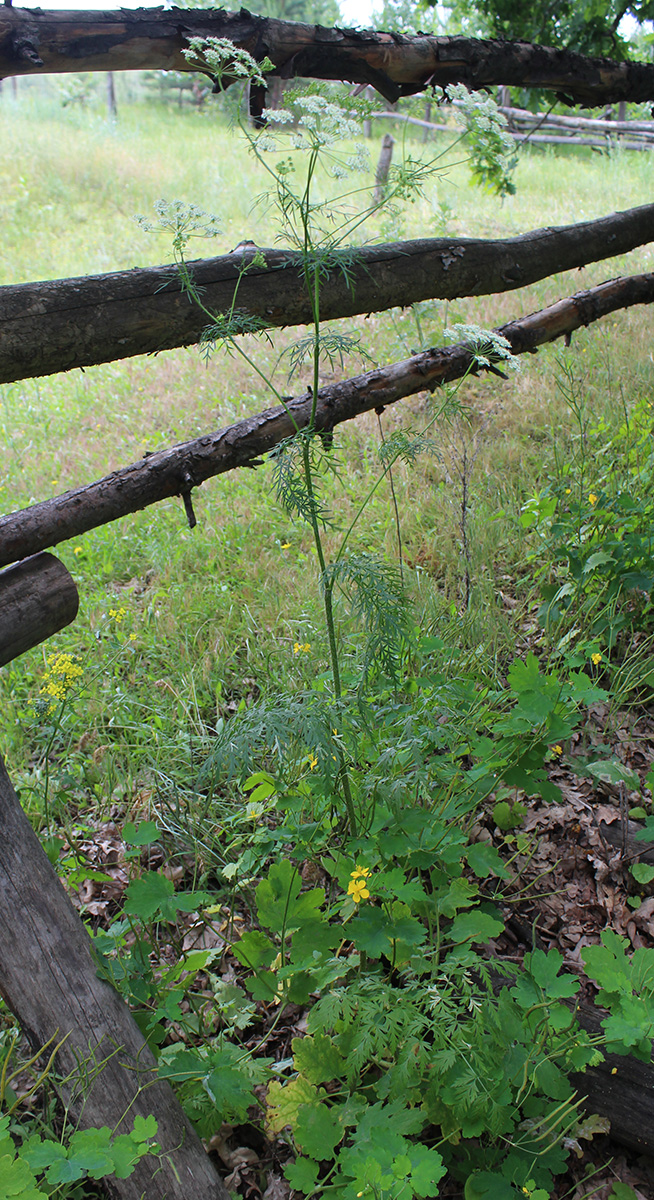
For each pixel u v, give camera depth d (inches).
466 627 139.2
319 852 106.2
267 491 200.5
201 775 78.2
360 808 91.4
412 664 122.6
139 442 244.8
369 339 283.7
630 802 114.0
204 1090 79.2
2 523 108.4
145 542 189.9
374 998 78.0
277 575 169.8
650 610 140.6
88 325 102.6
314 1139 72.0
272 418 128.0
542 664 137.9
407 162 85.0
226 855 111.3
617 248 185.2
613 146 575.8
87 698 142.6
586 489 164.9
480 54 157.3
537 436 212.8
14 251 412.8
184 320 109.7
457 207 427.8
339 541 177.8
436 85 157.0
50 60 110.3
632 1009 71.0
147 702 141.9
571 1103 79.7
